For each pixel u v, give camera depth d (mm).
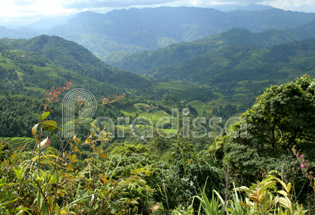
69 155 1498
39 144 1396
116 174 3338
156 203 3428
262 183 1540
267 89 8055
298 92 7414
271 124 8094
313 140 7773
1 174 1653
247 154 6457
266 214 1624
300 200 4648
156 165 4461
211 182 3766
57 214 1392
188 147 4156
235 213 1802
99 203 1692
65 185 1702
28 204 1479
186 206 3471
